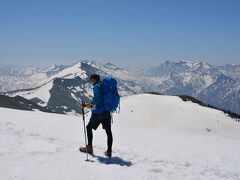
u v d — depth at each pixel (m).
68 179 9.30
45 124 25.98
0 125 20.06
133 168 11.14
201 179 10.66
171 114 65.81
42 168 10.03
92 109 12.36
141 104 70.00
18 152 11.70
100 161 11.70
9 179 8.91
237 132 63.41
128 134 23.97
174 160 15.71
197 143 22.22
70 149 13.03
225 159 17.12
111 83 12.23
